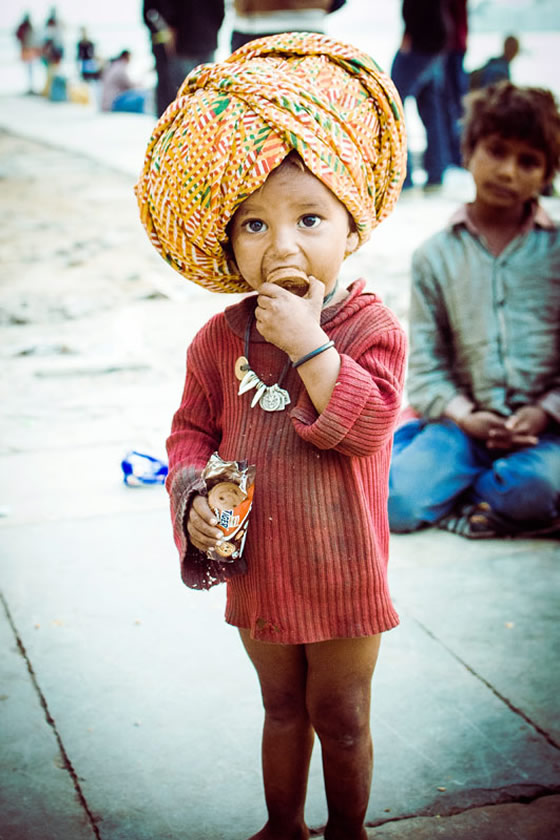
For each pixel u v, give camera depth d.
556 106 3.51
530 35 26.16
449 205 9.80
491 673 2.84
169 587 3.34
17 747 2.55
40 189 11.70
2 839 2.24
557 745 2.54
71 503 3.97
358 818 2.04
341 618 1.90
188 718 2.67
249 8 7.63
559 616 3.13
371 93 1.87
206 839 2.26
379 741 2.56
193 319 6.66
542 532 3.66
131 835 2.27
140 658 2.94
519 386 3.71
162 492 4.09
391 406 1.82
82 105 22.19
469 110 3.65
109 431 4.73
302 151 1.74
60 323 6.58
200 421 2.08
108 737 2.60
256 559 1.91
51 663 2.90
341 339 1.90
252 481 1.83
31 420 4.88
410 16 9.65
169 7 10.23
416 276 3.83
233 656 2.95
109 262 8.29
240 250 1.86
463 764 2.48
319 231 1.82
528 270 3.68
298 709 2.05
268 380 1.93
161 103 11.33
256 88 1.76
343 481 1.88
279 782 2.08
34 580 3.37
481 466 3.80
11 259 8.39
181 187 1.85
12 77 30.19
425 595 3.27
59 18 24.56
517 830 2.26
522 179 3.53
